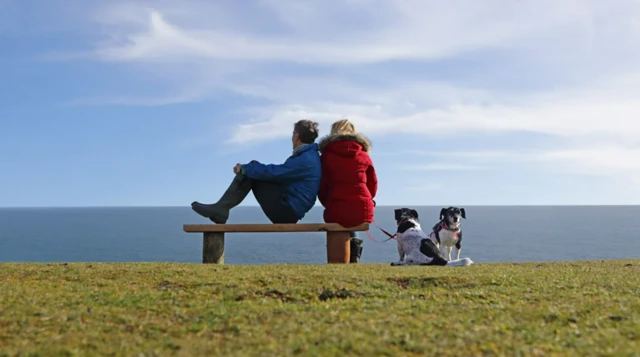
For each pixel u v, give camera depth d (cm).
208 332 487
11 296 605
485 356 417
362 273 759
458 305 587
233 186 987
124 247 13738
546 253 11794
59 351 427
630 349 423
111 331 488
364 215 994
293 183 975
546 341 454
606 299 607
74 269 793
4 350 430
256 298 620
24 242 15638
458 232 1222
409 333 470
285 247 12381
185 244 14788
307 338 459
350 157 996
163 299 606
